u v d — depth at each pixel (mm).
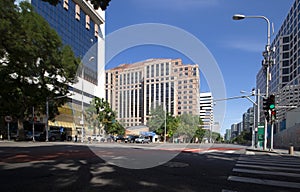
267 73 23406
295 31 77125
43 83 30828
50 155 12352
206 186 6379
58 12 46344
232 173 8352
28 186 5973
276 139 48156
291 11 81312
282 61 83562
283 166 10523
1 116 33125
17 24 22641
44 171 7852
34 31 25750
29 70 27828
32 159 10688
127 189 5848
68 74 30469
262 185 6707
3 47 22734
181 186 6285
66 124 41281
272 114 21922
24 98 30719
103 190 5711
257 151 22656
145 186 6168
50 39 27750
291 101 46000
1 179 6699
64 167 8625
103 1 10828
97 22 35688
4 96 29234
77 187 5926
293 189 6371
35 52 26219
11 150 15461
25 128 39500
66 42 33000
